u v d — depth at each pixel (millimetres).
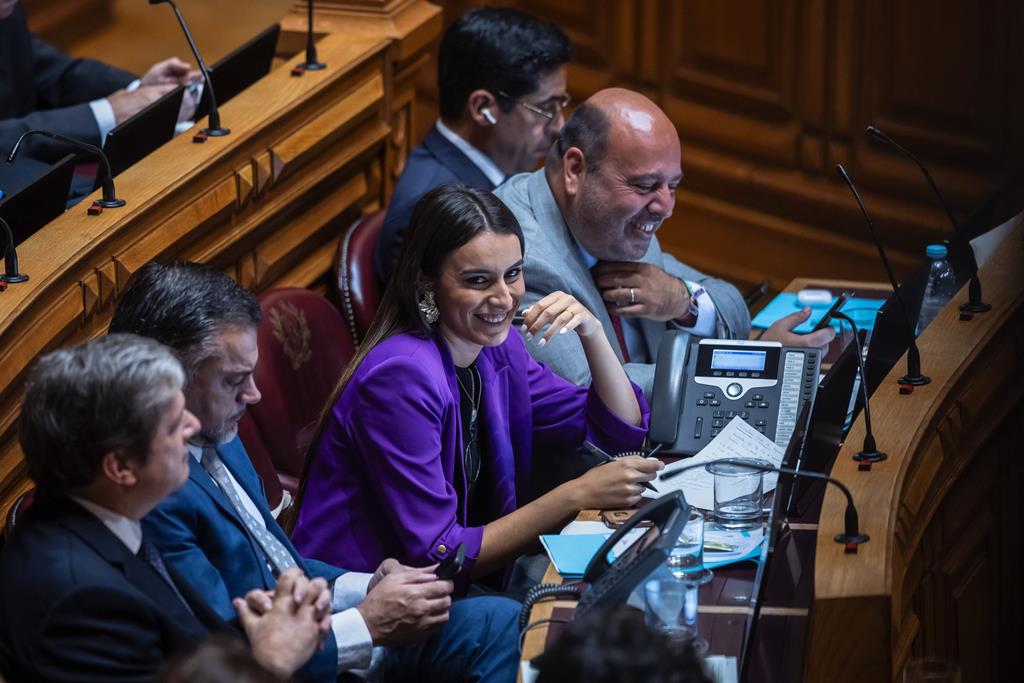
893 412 11484
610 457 12758
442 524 11297
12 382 11570
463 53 16469
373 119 17875
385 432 11320
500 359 12656
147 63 22984
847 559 9555
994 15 18875
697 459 11828
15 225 12602
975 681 12891
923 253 20406
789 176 21859
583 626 7203
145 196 13586
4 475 11641
